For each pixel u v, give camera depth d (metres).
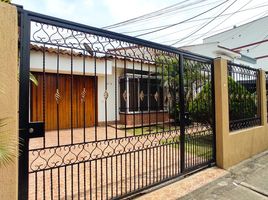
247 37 20.25
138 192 3.72
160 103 4.80
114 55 3.53
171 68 4.65
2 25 2.21
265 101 7.12
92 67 8.58
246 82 6.61
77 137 7.84
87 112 10.12
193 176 4.63
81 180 4.27
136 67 6.60
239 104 6.18
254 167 5.41
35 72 8.17
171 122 4.84
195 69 4.98
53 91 9.10
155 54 4.23
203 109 5.07
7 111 2.20
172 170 4.46
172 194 3.82
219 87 5.22
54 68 7.64
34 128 2.62
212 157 5.23
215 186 4.25
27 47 2.58
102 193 3.49
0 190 2.18
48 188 3.89
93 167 5.04
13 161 2.17
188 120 4.71
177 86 4.64
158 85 4.57
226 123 5.28
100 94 10.56
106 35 3.36
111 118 10.78
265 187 4.31
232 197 3.87
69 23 2.96
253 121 6.65
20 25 2.54
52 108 9.13
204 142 5.07
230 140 5.38
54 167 2.87
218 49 13.97
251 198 3.89
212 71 5.34
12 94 2.24
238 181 4.54
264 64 19.27
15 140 2.18
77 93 9.78
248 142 6.11
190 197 3.76
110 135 7.78
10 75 2.24
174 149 4.62
